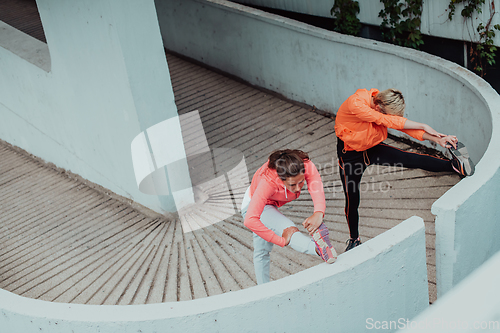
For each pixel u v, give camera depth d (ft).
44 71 20.76
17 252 18.47
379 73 20.62
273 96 28.32
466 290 2.08
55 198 22.84
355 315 8.95
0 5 49.01
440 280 10.63
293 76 26.05
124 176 19.88
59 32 18.03
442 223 9.70
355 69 21.74
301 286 8.16
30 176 26.00
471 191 9.80
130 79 15.99
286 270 13.51
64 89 20.16
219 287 13.61
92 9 15.49
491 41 18.58
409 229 9.00
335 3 24.84
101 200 21.79
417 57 18.25
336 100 23.97
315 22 27.86
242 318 8.18
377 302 9.09
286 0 29.04
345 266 8.36
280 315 8.34
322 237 8.77
